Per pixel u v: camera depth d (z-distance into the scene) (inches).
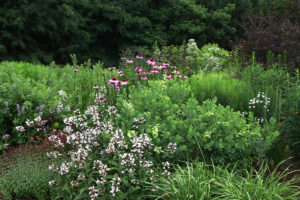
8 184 154.2
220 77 305.4
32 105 225.8
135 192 134.6
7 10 597.3
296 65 309.6
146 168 136.6
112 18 730.2
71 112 234.5
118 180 124.6
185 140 159.6
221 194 131.9
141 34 759.7
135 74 281.9
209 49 535.8
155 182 138.4
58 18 650.8
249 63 366.6
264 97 219.9
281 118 209.8
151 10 805.2
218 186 137.4
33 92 233.0
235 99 243.0
